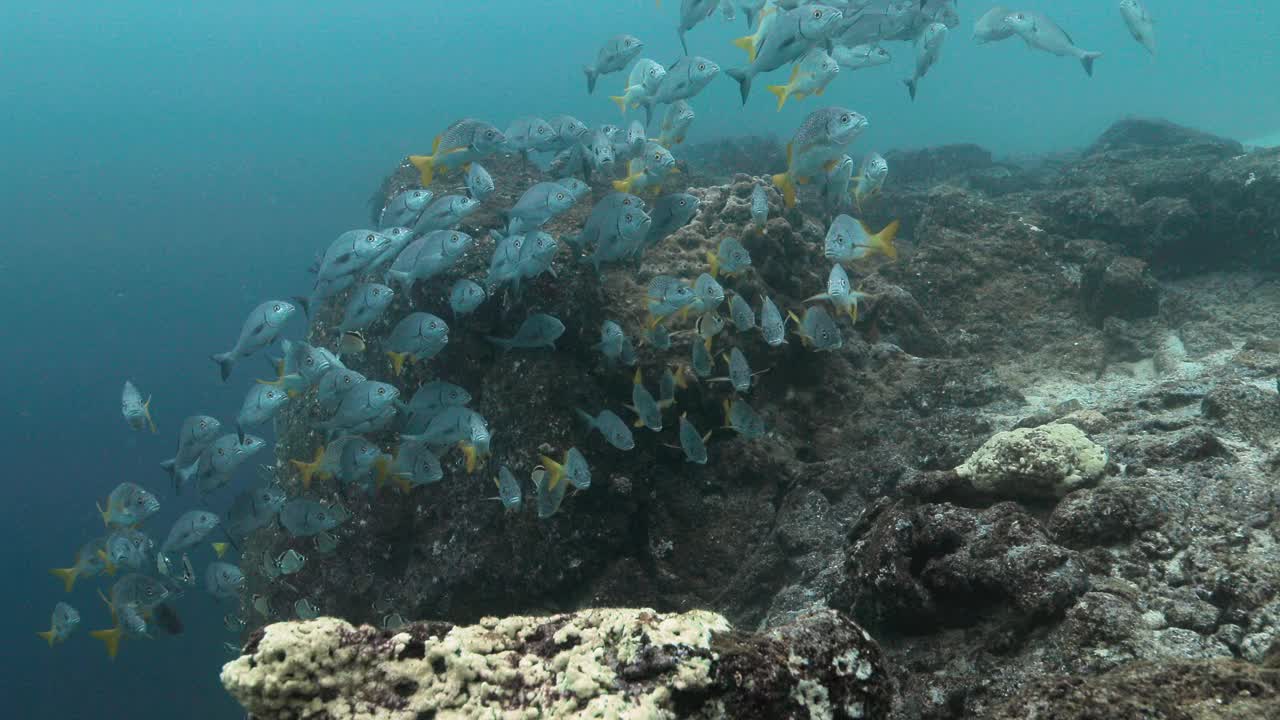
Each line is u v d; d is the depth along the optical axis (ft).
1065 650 11.11
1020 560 12.26
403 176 33.42
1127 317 30.73
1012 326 31.58
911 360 27.58
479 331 24.89
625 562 23.59
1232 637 10.99
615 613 7.17
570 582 23.30
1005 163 63.46
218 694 63.98
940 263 33.65
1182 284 34.53
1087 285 31.71
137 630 28.40
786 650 7.06
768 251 26.78
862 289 31.37
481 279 25.13
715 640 6.88
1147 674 7.49
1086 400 26.55
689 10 24.50
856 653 7.38
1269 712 6.65
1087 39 359.66
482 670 6.73
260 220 132.26
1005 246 33.99
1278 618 10.98
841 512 21.94
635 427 24.26
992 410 25.72
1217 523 13.23
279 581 28.32
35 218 118.93
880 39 26.12
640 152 25.89
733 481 24.45
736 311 22.39
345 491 27.20
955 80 282.56
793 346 26.13
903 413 25.95
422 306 25.72
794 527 21.84
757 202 24.97
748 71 21.90
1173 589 12.31
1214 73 240.32
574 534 23.18
